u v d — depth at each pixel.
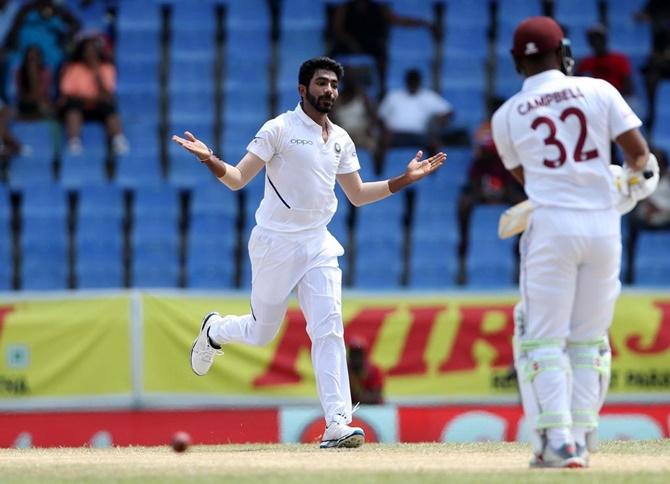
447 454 26.77
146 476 21.72
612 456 25.62
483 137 60.31
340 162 29.45
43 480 21.30
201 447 30.44
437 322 45.81
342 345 28.98
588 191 22.00
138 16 68.50
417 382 45.53
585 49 67.19
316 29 68.06
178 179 62.91
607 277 22.23
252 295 29.72
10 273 59.22
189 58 67.19
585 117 22.03
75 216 60.91
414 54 66.50
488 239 58.81
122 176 62.56
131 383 44.75
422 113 62.31
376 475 21.55
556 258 21.83
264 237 28.92
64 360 44.88
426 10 68.19
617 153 57.19
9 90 66.25
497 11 68.81
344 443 28.44
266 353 45.12
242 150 64.06
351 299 45.91
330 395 28.67
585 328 22.66
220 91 66.69
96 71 63.97
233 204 60.88
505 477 20.94
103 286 58.62
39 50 64.62
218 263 58.59
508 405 45.41
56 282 59.06
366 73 65.06
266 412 43.94
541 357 21.95
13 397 44.78
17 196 61.41
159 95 66.38
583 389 22.59
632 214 59.50
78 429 44.22
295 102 65.81
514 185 59.84
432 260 58.50
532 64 22.55
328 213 29.23
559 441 22.02
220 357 44.88
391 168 61.50
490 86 66.62
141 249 59.16
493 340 45.78
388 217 59.75
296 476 21.50
